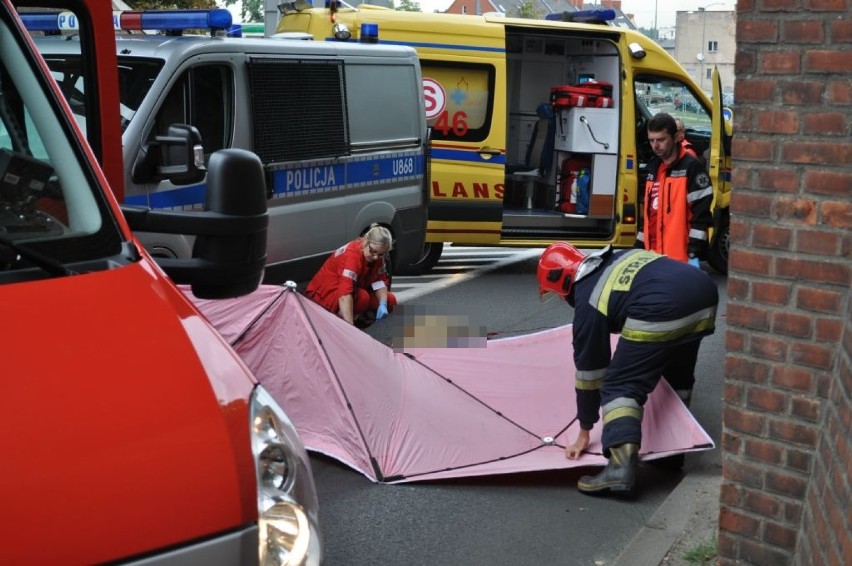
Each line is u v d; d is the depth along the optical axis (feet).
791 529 12.25
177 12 25.40
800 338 11.89
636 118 38.91
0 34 10.19
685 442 17.60
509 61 40.24
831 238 11.57
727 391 12.48
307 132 27.07
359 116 29.14
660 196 23.04
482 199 35.50
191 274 9.89
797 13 11.47
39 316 7.60
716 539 14.99
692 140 39.50
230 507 6.76
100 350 7.43
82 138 9.96
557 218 38.09
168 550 6.48
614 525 16.24
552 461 17.53
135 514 6.47
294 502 7.31
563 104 37.50
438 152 35.01
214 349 7.99
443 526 16.03
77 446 6.65
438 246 37.63
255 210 10.03
